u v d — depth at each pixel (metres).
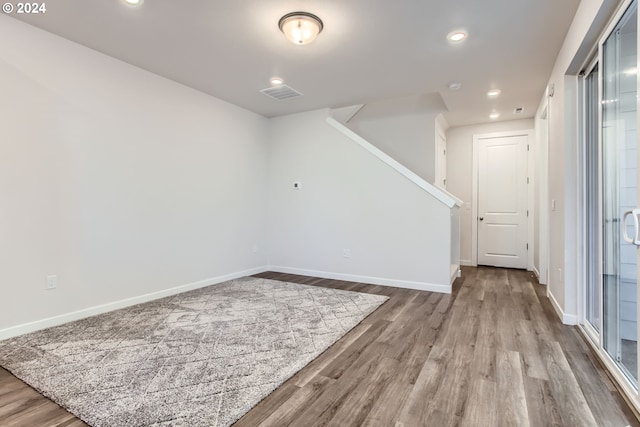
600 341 2.27
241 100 4.55
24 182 2.70
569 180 2.89
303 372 2.12
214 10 2.49
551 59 3.27
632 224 1.90
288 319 3.07
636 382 1.80
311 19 2.54
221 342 2.55
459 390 1.91
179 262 3.97
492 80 3.83
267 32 2.81
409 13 2.52
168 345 2.49
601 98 2.26
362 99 4.50
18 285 2.67
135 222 3.50
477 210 5.88
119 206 3.35
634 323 1.87
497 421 1.63
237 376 2.05
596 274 2.56
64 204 2.94
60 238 2.92
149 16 2.58
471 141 5.91
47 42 2.82
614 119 2.14
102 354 2.34
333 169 4.84
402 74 3.66
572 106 2.87
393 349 2.46
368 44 3.00
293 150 5.18
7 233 2.62
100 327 2.84
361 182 4.64
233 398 1.81
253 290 4.12
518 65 3.42
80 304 3.06
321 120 4.93
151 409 1.71
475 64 3.41
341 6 2.43
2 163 2.59
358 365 2.21
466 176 5.95
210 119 4.35
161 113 3.74
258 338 2.63
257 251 5.20
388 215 4.45
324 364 2.23
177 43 3.00
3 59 2.59
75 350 2.40
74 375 2.05
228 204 4.66
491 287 4.34
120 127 3.35
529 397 1.83
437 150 5.27
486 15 2.55
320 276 4.94
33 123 2.75
